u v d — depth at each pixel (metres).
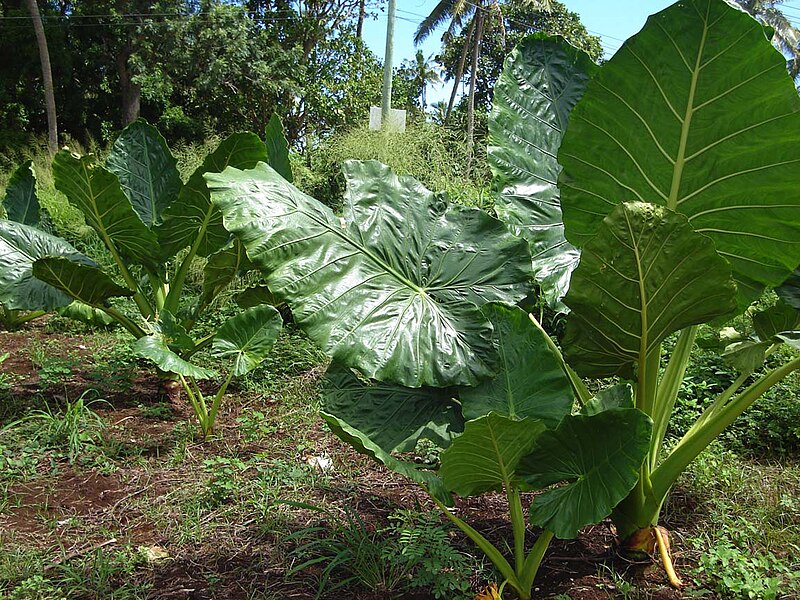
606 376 3.13
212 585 3.14
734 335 4.18
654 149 2.78
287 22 25.09
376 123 11.34
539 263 3.57
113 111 26.47
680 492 4.05
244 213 2.77
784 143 2.58
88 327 7.93
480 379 2.90
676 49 2.54
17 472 4.19
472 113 25.66
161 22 21.75
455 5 27.09
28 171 7.12
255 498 3.93
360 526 3.41
